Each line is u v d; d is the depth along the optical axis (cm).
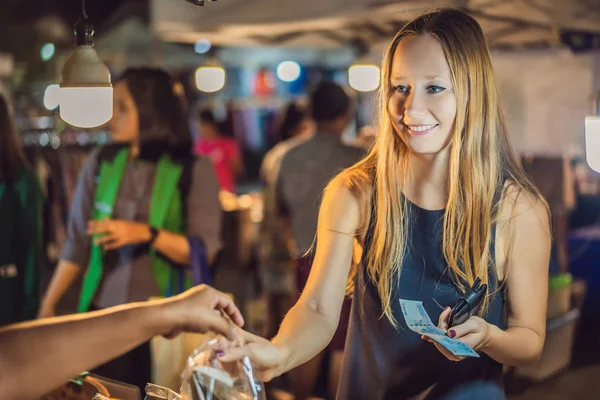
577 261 580
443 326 175
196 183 309
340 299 188
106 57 922
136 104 304
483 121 184
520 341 179
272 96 1141
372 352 189
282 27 536
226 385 144
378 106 200
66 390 179
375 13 463
